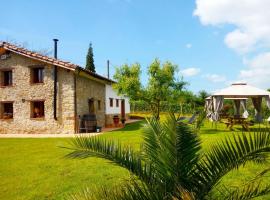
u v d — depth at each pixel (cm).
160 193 291
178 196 273
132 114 3862
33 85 1991
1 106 2083
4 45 2014
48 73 1953
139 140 1313
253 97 1941
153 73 1923
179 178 296
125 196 293
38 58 1912
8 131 2045
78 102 1944
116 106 2877
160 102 1995
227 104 3231
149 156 330
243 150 287
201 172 297
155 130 336
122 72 2014
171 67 1925
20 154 1062
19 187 632
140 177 317
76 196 335
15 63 2042
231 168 290
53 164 857
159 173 309
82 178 688
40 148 1202
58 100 1917
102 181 655
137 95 1952
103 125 2444
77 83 1938
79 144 332
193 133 313
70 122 1888
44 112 1955
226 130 1767
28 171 779
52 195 572
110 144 333
